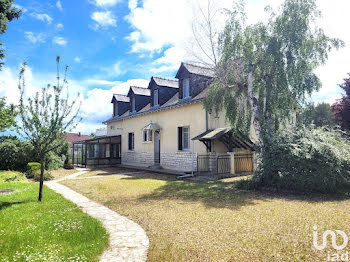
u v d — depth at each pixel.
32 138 8.07
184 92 17.08
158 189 10.28
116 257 4.07
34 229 5.35
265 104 11.16
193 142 15.39
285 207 6.84
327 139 8.96
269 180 9.61
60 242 4.66
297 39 9.89
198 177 13.40
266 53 10.23
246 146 14.56
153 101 19.95
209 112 13.73
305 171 8.65
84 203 8.06
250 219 5.80
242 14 10.93
